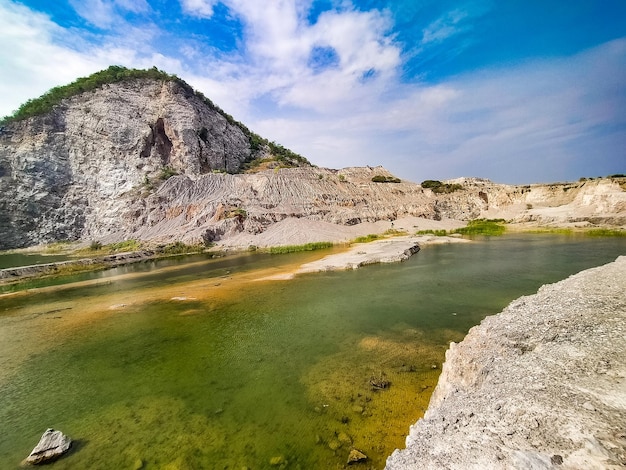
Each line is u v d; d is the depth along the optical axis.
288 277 30.55
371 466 8.21
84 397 12.45
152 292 28.02
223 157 97.50
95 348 16.91
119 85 87.12
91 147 77.06
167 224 61.31
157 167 79.44
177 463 8.85
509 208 77.75
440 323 17.73
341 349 15.23
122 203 68.38
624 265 17.00
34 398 12.54
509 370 8.84
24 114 76.19
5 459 9.40
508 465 5.22
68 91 83.50
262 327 18.53
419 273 29.55
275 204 65.38
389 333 16.72
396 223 68.38
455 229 64.75
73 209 71.50
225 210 60.84
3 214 66.19
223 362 14.62
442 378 11.20
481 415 7.09
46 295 29.20
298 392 11.91
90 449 9.60
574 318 11.16
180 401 11.83
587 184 68.44
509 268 29.80
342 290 25.20
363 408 10.72
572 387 7.17
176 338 17.67
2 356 16.48
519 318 12.51
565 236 51.09
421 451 6.74
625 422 5.68
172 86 90.25
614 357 8.12
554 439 5.63
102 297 27.34
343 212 66.88
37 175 70.38
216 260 43.84
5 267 44.75
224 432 10.00
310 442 9.30
